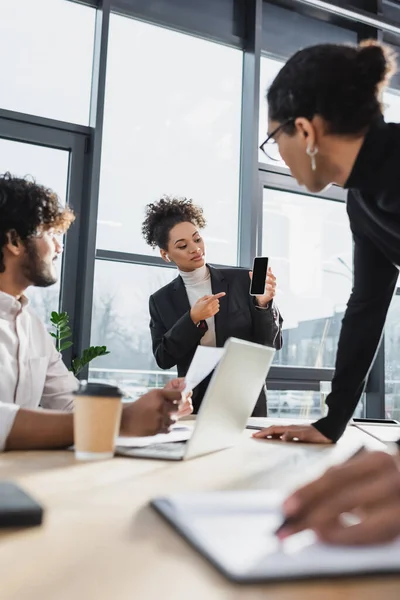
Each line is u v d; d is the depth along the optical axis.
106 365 3.09
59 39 3.23
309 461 0.88
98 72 3.21
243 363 0.94
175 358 2.18
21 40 3.13
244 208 3.53
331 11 3.69
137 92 3.37
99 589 0.32
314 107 1.05
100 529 0.45
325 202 3.76
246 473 0.75
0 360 1.23
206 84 3.59
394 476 0.43
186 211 2.41
